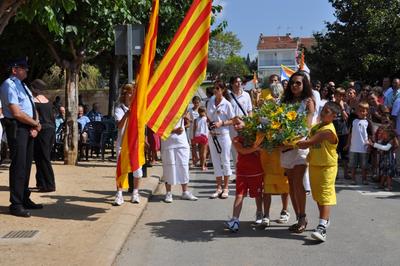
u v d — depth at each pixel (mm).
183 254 6113
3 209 7848
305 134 6594
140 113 7551
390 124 10758
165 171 9141
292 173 6832
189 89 7484
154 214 8219
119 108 8750
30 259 5461
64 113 15141
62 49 13258
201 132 13695
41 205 8062
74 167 13164
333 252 6145
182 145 9148
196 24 7469
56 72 26047
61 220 7281
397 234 6945
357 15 23047
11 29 13023
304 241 6605
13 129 7406
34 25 12703
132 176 9172
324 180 6504
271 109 6625
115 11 12375
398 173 11758
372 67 22328
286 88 7027
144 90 7523
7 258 5488
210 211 8414
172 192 10195
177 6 16031
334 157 6520
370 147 11078
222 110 9406
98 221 7254
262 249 6277
